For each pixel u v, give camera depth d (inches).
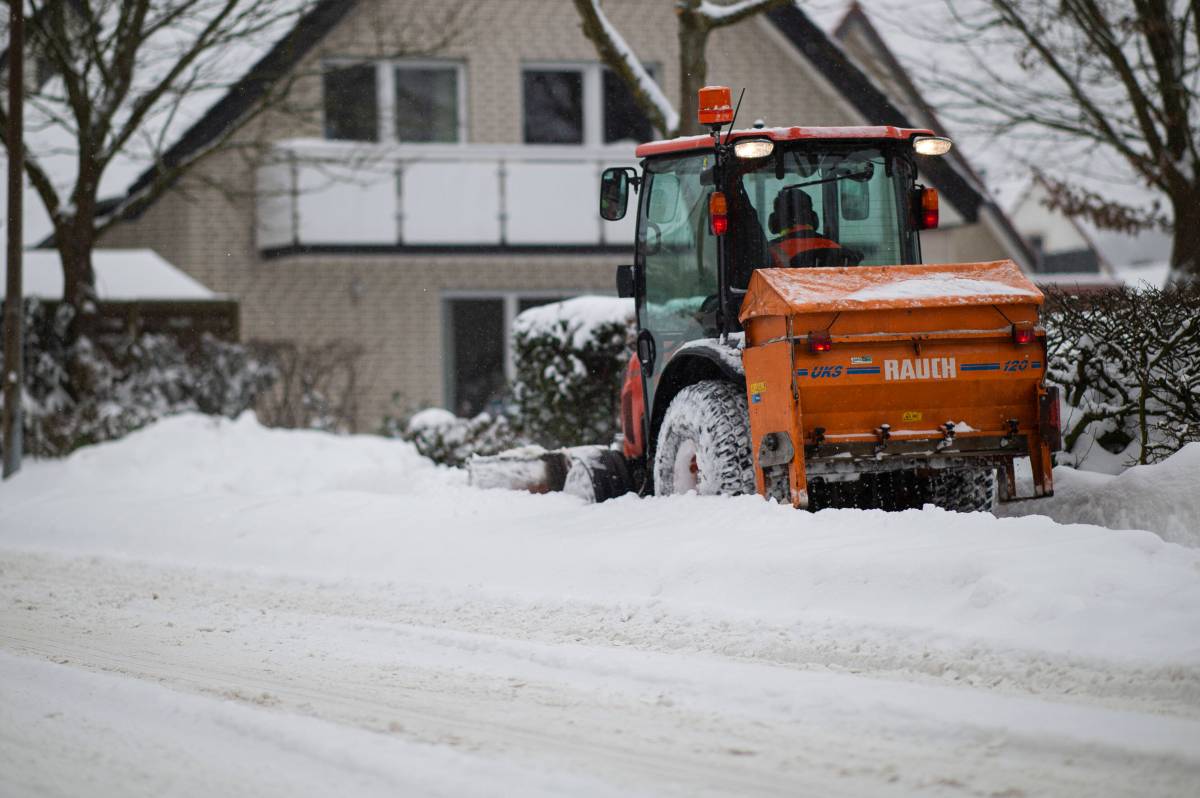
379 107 2650.1
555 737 580.1
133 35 2158.0
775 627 762.8
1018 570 748.0
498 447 1723.7
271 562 1208.8
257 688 693.9
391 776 519.2
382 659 767.7
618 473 1218.0
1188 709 576.1
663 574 902.4
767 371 967.0
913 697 609.9
